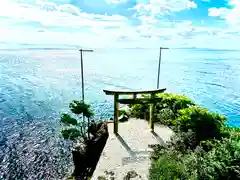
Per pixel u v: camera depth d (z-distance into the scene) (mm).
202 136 6875
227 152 4934
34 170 12352
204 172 4602
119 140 7828
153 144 7488
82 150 9586
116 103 8086
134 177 5676
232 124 17641
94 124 10734
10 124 19172
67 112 22578
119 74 52562
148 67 71000
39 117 21141
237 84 39562
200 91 32781
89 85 38062
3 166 12648
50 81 41750
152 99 8305
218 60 110000
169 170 5074
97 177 5730
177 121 7891
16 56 115125
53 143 15648
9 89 33969
